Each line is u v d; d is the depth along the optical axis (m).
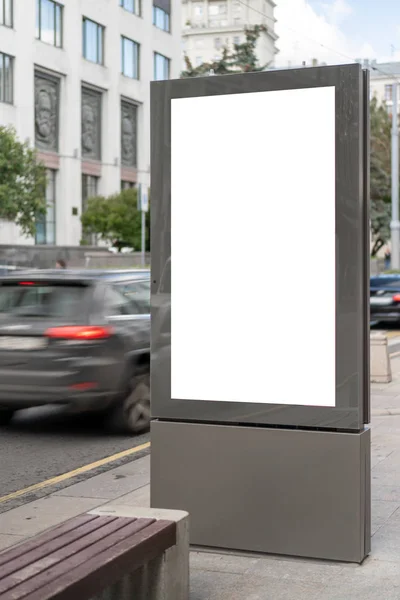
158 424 4.61
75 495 6.22
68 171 57.19
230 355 4.49
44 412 9.99
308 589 4.02
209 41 122.88
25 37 52.44
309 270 4.34
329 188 4.30
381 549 4.59
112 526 3.65
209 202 4.51
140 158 66.19
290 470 4.38
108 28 61.06
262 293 4.42
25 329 8.18
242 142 4.45
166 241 4.58
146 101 66.12
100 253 50.41
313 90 4.31
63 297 8.30
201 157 4.52
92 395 8.12
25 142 44.81
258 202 4.42
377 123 71.25
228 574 4.21
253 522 4.46
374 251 73.62
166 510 3.92
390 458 7.02
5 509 5.89
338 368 4.30
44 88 55.56
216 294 4.50
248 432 4.45
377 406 9.79
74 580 3.01
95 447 8.10
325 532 4.34
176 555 3.77
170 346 4.59
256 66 58.75
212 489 4.52
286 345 4.39
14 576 3.05
